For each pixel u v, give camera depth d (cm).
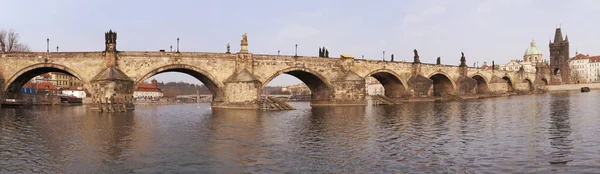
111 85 6600
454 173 1997
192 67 7656
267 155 2520
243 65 8000
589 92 15138
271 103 7750
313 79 9462
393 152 2572
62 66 7181
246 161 2345
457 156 2402
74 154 2573
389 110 6781
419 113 5875
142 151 2675
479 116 5066
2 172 2088
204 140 3159
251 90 7688
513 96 13525
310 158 2417
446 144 2836
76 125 4362
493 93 14212
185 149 2747
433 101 10888
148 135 3484
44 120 4984
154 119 5269
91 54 7150
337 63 9338
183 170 2138
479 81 14838
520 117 4738
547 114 5047
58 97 11312
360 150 2661
